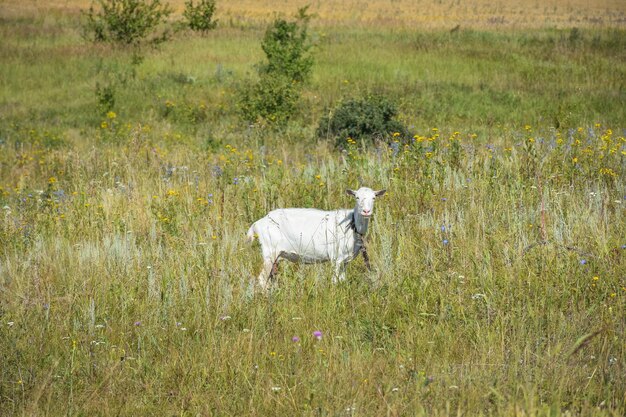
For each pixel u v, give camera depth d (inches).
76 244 609.9
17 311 482.3
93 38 2266.2
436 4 4015.8
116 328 464.4
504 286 485.1
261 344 439.8
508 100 1425.9
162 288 505.4
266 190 712.4
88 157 978.7
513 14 3585.1
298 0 4023.1
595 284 482.3
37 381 405.1
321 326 457.4
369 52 1932.8
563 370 381.4
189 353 430.6
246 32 2359.7
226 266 530.6
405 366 406.9
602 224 565.9
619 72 1678.2
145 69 1802.4
